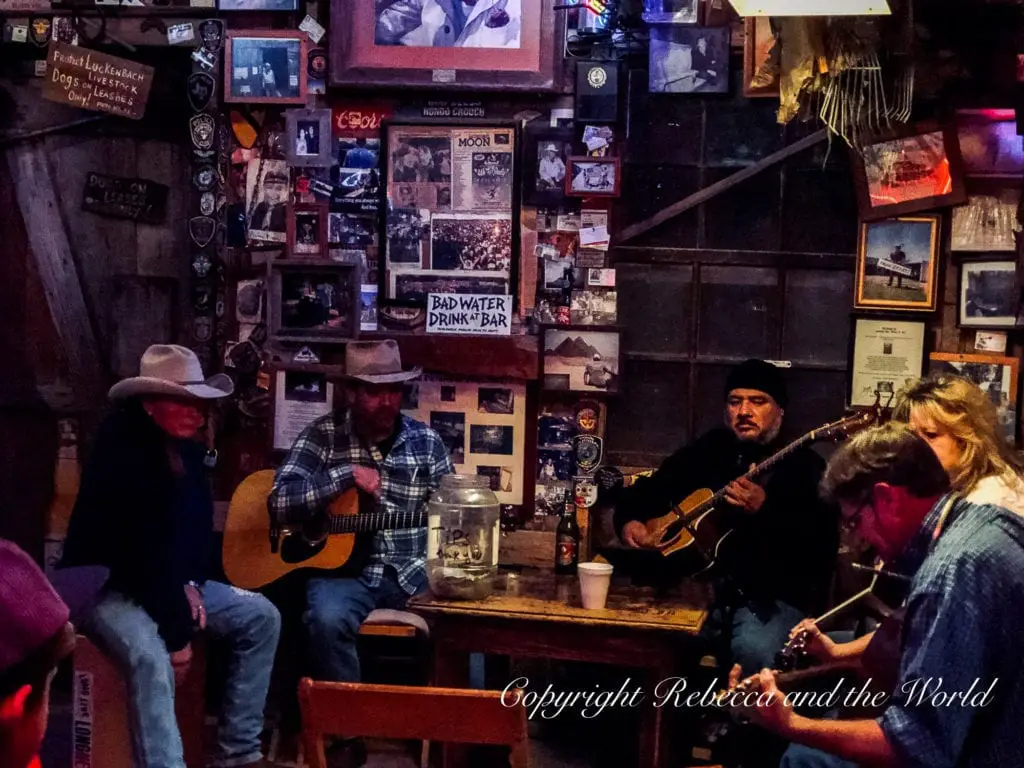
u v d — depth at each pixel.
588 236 4.38
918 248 4.18
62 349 4.68
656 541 3.95
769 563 3.90
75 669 3.49
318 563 4.07
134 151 4.63
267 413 4.55
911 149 4.14
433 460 4.24
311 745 2.20
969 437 2.93
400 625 4.07
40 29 4.54
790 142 4.31
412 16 4.39
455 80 4.37
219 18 4.52
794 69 3.70
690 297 4.40
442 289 4.47
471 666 4.12
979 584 2.12
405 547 4.19
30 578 1.29
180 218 4.64
